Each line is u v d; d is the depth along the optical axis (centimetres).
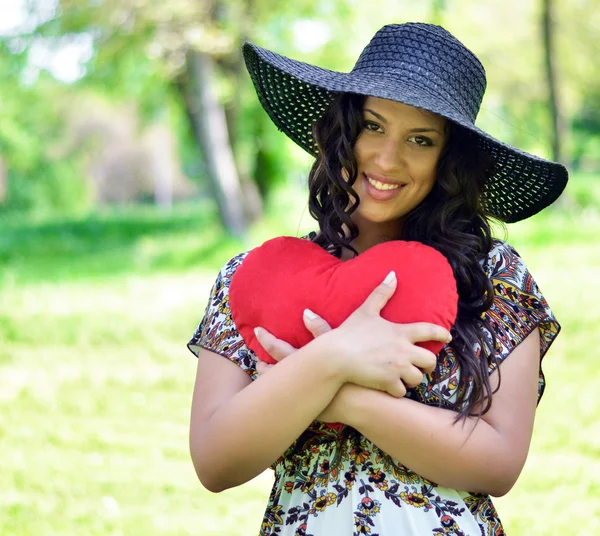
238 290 162
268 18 1425
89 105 2962
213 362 164
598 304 781
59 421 535
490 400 149
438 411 146
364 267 155
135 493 407
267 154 1744
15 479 426
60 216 2581
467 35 1833
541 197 176
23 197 3177
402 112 156
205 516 379
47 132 2653
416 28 162
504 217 187
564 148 1625
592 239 1206
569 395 545
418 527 148
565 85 2058
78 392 604
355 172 163
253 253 166
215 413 152
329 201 174
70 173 3294
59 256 1463
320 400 143
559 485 400
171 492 408
